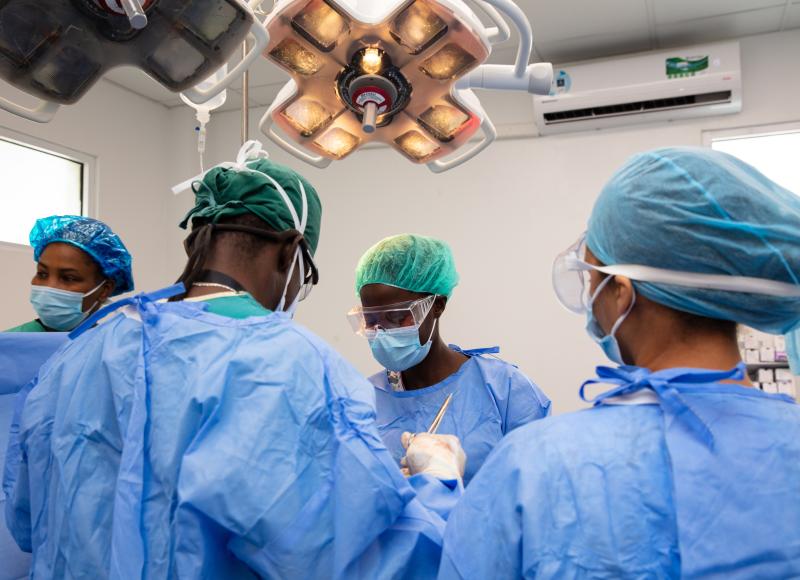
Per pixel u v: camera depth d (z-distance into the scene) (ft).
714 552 1.93
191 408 2.38
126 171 13.61
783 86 11.36
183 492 2.24
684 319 2.41
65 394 2.65
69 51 2.98
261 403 2.41
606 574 2.00
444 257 5.51
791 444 2.10
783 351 10.25
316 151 4.33
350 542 2.38
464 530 2.35
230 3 2.85
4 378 4.42
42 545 2.63
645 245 2.40
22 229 11.98
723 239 2.30
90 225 5.66
